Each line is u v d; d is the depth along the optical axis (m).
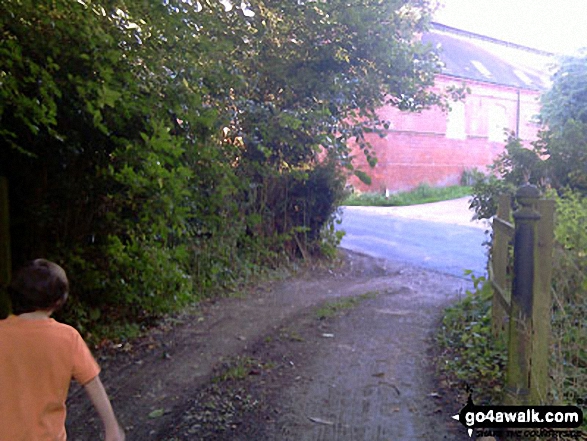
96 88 4.95
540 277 4.04
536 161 8.60
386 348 6.26
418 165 32.59
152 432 4.39
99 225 6.59
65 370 2.52
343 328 7.11
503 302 4.64
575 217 6.07
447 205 26.11
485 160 36.22
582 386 4.43
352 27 10.23
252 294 9.37
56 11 5.09
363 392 5.04
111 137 5.65
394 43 10.58
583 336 4.93
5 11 4.89
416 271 11.66
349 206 25.73
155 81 6.14
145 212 6.02
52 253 6.41
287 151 11.20
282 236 11.53
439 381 5.21
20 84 4.84
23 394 2.44
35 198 6.18
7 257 5.02
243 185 8.39
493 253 5.88
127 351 6.39
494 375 5.08
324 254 12.53
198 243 9.07
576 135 8.33
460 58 37.56
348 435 4.24
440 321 7.34
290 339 6.67
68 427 4.50
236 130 9.13
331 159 12.25
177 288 7.29
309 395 4.99
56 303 2.65
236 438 4.23
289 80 10.05
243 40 8.94
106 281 6.70
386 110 30.58
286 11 9.91
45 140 5.70
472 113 35.34
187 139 6.65
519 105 37.69
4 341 2.48
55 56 5.16
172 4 6.26
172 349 6.41
